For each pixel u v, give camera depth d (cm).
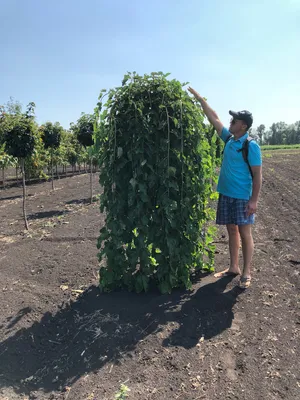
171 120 360
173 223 359
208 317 335
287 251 527
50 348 309
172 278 373
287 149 6347
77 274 463
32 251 582
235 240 419
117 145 359
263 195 1116
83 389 253
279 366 264
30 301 385
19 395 253
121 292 391
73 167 2870
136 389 246
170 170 351
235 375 257
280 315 337
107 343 301
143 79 359
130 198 348
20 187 1761
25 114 790
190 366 268
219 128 397
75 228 734
